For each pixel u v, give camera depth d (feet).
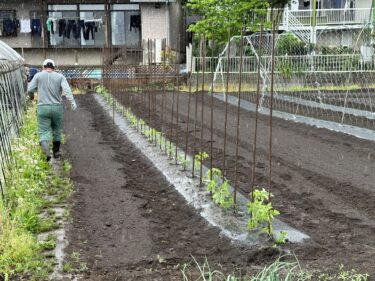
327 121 54.13
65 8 109.09
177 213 24.64
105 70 96.07
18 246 18.07
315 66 85.56
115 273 17.06
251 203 20.81
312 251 18.97
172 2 111.45
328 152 38.58
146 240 20.62
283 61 80.23
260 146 41.14
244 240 19.81
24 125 46.73
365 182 29.22
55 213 23.44
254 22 91.66
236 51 90.63
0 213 20.06
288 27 110.32
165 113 61.98
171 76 94.32
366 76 78.79
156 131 44.73
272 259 18.47
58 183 28.35
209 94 86.84
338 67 85.30
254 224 20.68
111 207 24.97
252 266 17.94
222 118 59.26
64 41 110.22
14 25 108.58
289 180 30.22
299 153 38.24
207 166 33.63
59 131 34.63
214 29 94.17
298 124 53.11
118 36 110.32
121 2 107.86
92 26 109.81
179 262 18.38
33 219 21.27
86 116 62.59
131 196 26.89
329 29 109.09
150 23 108.68
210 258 18.78
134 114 60.18
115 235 21.16
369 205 25.14
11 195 23.63
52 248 19.19
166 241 20.63
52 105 33.04
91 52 110.22
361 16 113.09
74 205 24.93
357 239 20.56
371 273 16.25
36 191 25.50
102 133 48.55
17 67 53.83
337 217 23.44
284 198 26.73
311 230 21.68
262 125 53.62
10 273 16.71
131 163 35.37
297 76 81.46
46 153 32.53
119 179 30.32
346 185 28.63
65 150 39.14
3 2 107.76
